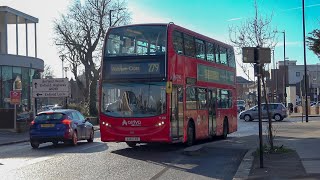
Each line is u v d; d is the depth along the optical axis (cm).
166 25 1727
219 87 2302
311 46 2527
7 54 4262
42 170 1282
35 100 3506
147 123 1681
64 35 5481
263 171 1203
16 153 1794
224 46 2417
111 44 1755
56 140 2009
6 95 4247
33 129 2027
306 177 1081
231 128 2511
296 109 6962
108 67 1745
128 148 1895
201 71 2039
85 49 5397
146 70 1703
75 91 8200
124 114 1708
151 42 1714
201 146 1923
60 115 2053
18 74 4441
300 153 1554
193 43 1961
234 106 2591
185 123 1838
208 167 1364
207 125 2105
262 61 1248
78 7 5459
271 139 1599
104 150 1825
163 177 1173
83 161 1475
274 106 4641
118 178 1148
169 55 1698
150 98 1691
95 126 4184
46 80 3491
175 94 1741
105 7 5403
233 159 1548
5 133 3016
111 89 1733
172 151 1777
